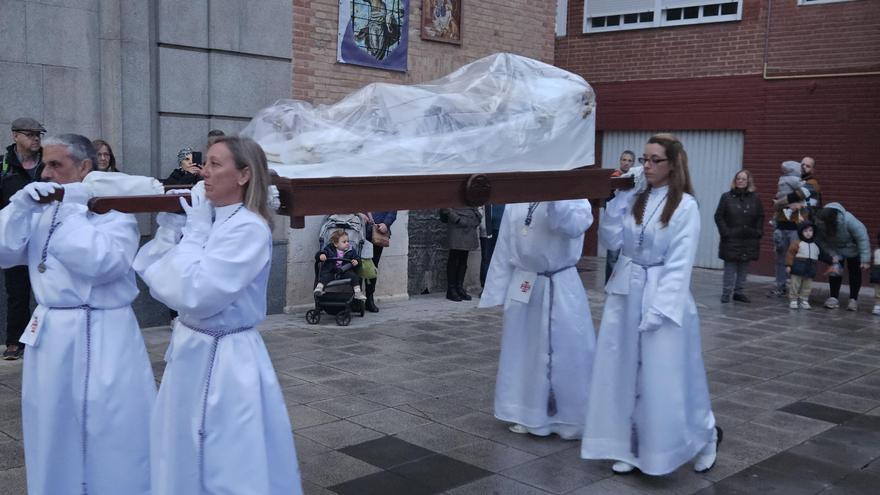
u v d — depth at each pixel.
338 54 8.90
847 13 11.89
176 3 7.64
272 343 7.42
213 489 2.90
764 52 12.73
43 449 3.35
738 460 4.82
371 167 3.27
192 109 7.87
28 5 6.83
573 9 14.67
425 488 4.26
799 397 6.20
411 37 9.57
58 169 3.43
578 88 4.23
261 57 8.30
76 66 7.15
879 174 11.87
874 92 11.77
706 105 13.38
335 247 8.36
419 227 10.19
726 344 8.07
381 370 6.61
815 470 4.69
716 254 13.66
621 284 4.40
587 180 4.13
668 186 4.32
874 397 6.24
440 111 3.74
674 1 13.55
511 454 4.78
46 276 3.40
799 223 10.18
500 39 10.54
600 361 4.46
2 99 6.78
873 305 10.59
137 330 3.59
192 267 2.82
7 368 6.26
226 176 2.87
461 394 5.98
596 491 4.27
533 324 4.98
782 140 12.70
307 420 5.30
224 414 2.91
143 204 3.05
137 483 3.49
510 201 3.73
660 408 4.23
